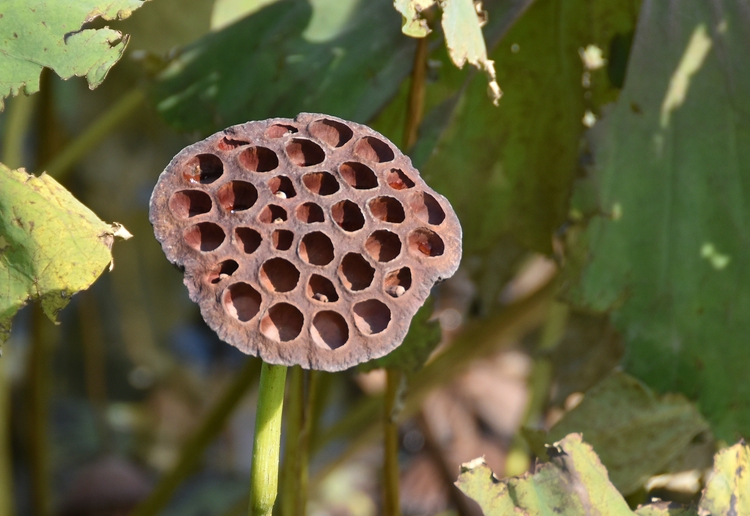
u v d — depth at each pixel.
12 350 1.73
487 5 0.98
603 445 0.98
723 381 0.94
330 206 0.77
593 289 0.95
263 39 1.02
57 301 0.83
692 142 0.95
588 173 0.94
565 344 1.12
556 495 0.84
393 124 1.03
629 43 1.01
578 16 0.99
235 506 1.44
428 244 0.78
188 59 1.04
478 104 1.00
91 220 0.83
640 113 0.95
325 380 1.25
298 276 0.76
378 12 1.02
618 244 0.95
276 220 0.77
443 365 1.32
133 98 1.26
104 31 0.84
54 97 1.38
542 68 1.01
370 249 0.77
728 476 0.85
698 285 0.95
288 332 0.76
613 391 0.97
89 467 1.70
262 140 0.79
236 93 1.02
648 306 0.95
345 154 0.79
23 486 1.70
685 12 0.95
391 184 0.79
